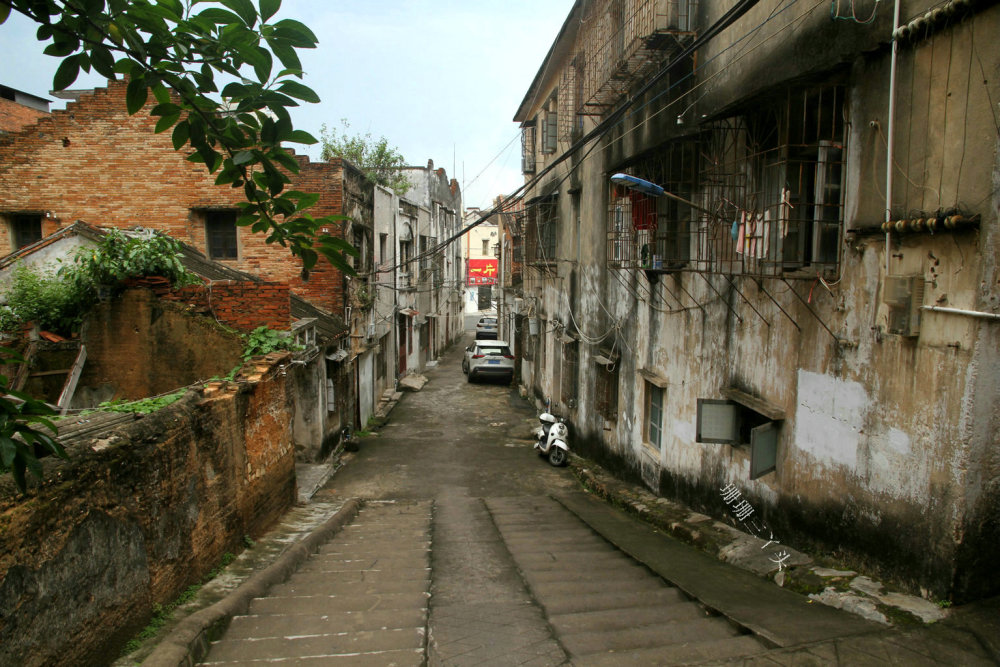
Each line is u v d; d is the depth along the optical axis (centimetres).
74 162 1294
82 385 741
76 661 314
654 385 866
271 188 218
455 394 1914
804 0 510
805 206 498
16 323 718
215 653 355
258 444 642
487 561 577
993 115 346
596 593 466
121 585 358
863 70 444
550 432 1189
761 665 313
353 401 1368
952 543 374
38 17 184
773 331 561
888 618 375
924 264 394
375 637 371
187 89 202
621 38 840
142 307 744
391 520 791
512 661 334
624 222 955
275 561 542
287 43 194
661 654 332
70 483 317
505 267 2681
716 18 659
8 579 270
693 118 710
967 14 361
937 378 384
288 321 763
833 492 481
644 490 885
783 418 545
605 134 1045
